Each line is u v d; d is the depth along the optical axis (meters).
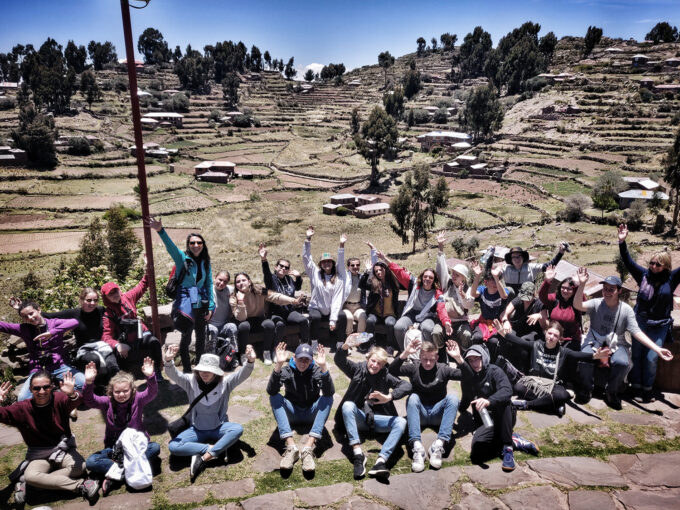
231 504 5.10
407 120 151.50
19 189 91.88
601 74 156.25
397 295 8.85
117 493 5.37
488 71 190.25
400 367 6.53
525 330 7.86
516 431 6.31
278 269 8.82
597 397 7.12
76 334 7.49
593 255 54.56
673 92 127.25
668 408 6.80
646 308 6.95
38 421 5.52
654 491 5.09
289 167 118.88
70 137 119.62
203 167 109.00
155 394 5.96
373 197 90.81
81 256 26.31
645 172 88.12
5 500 5.32
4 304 41.06
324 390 6.16
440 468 5.66
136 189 96.62
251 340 8.84
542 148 110.00
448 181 99.88
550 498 5.04
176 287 7.72
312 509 4.99
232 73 198.25
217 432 5.96
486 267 8.06
